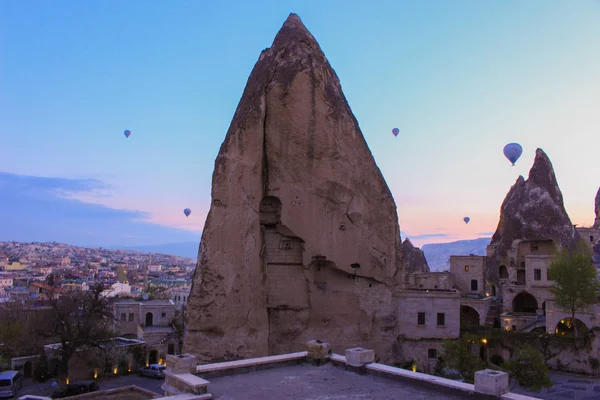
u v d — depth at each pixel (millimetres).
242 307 41219
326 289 47125
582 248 66500
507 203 94500
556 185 92562
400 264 52031
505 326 70812
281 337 45344
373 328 48750
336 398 16750
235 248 41688
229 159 42938
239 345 40719
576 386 51000
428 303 51469
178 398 15656
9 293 135375
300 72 46531
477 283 87125
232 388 17766
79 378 61625
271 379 19031
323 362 21250
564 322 66812
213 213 42594
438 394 17062
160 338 73812
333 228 46656
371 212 49219
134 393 48969
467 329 61938
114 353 65000
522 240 86438
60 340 63281
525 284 75562
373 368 19656
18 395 53969
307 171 46000
